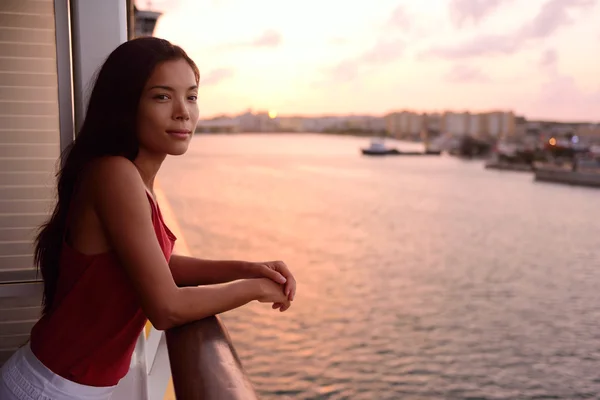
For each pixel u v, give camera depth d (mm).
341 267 38406
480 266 39500
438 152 167375
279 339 24469
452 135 167750
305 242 46156
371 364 22000
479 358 22891
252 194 74562
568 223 56688
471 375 21203
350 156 168250
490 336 25422
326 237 48594
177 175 98750
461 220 58906
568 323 27094
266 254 41312
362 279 35438
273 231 50188
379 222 57062
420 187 87250
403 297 31719
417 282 35094
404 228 54312
